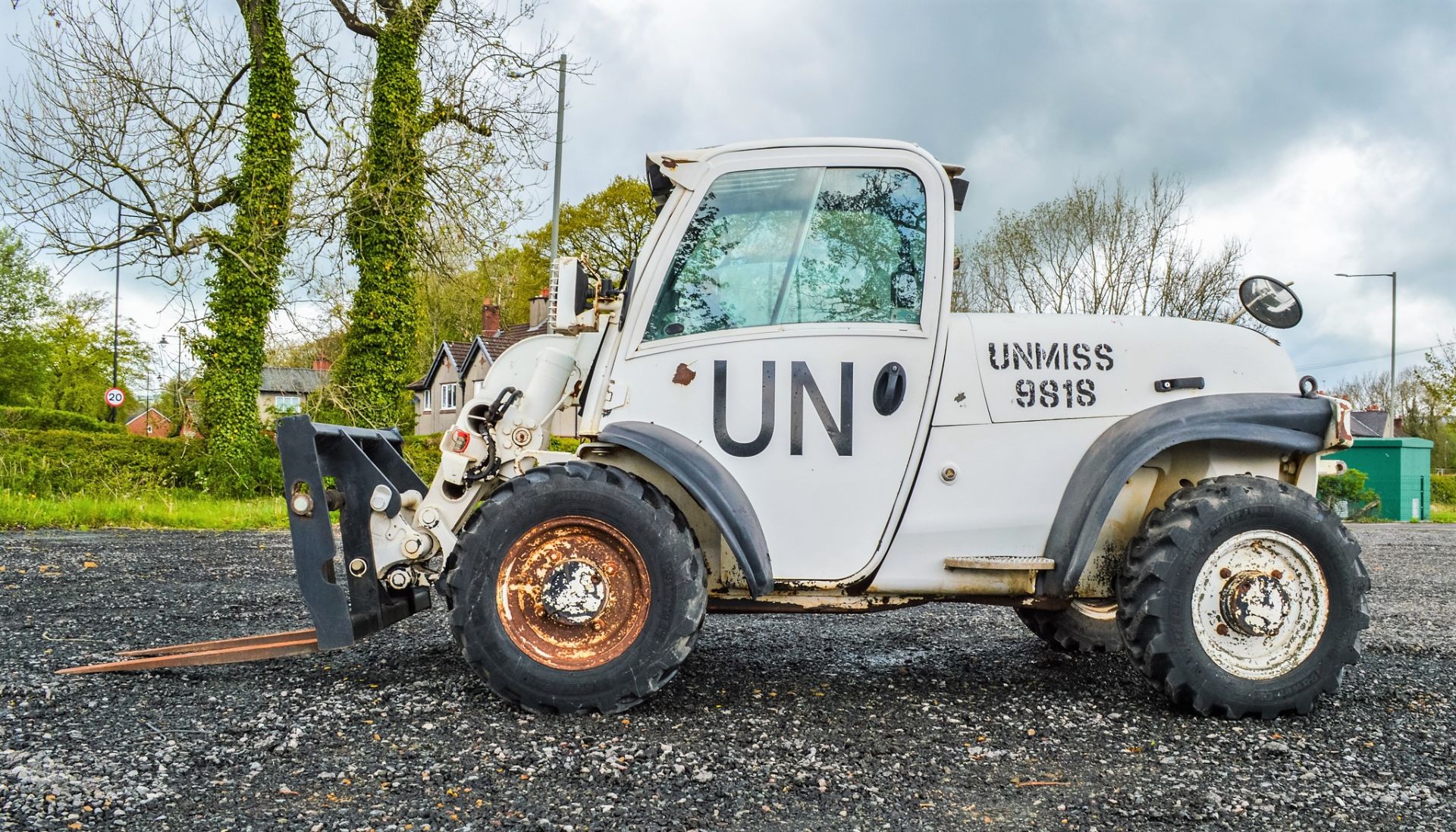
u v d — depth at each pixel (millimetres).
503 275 22109
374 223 16422
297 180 15984
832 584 3129
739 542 2957
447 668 3641
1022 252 24781
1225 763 2658
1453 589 7539
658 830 2104
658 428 3100
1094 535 3090
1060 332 3295
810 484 3135
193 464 15969
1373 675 3883
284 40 15969
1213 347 3371
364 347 17188
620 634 3010
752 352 3156
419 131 16516
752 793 2346
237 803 2209
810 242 3238
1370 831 2174
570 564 2998
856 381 3164
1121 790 2418
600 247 37156
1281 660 3111
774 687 3484
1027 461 3213
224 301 16328
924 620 5168
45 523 10781
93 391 51438
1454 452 45625
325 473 3434
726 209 3238
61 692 3227
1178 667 3062
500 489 3053
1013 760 2654
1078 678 3730
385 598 3500
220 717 2916
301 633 4004
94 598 5488
